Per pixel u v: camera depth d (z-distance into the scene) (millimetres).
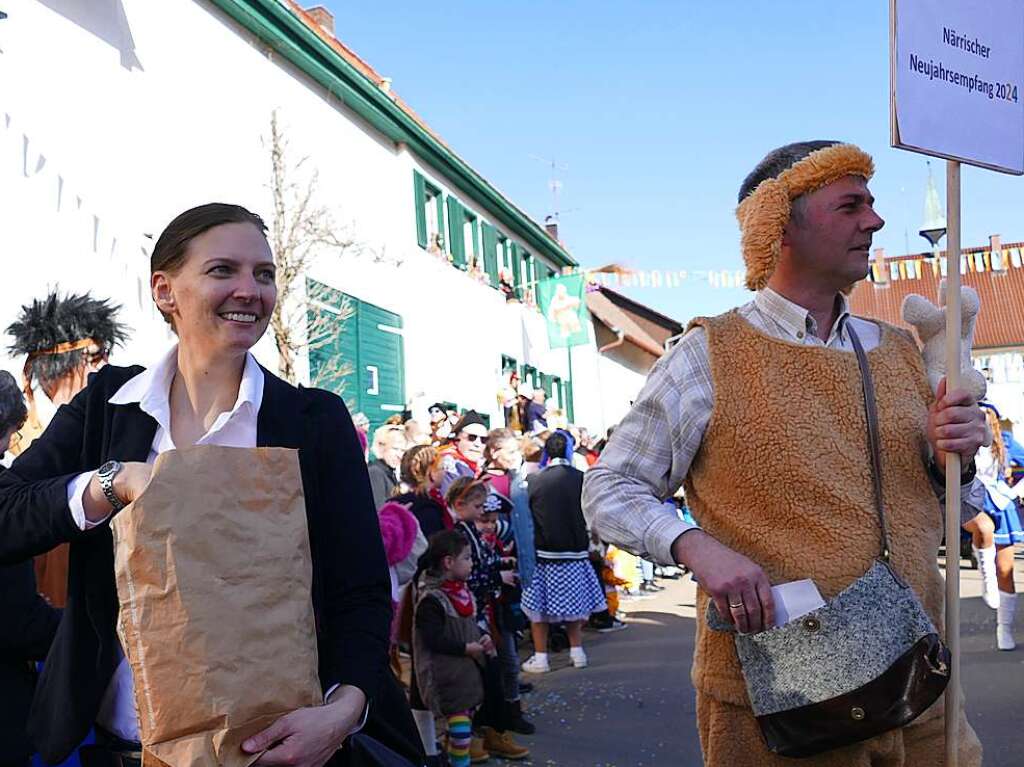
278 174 9586
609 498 2246
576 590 8258
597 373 25984
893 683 1960
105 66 7406
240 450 1601
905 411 2176
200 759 1463
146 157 7816
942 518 2240
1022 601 10633
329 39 11531
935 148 2182
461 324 15539
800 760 2090
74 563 1784
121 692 1837
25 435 3385
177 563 1505
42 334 3352
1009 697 6355
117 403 1861
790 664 2021
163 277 1871
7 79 6410
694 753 5695
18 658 2428
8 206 6309
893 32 2166
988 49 2303
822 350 2180
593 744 5918
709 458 2203
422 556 5238
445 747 5324
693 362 2246
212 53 8953
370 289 12086
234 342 1838
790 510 2094
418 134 13477
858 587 2031
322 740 1593
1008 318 40344
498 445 7938
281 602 1585
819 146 2240
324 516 1857
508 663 6148
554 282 18812
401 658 5383
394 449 7680
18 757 2391
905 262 14617
